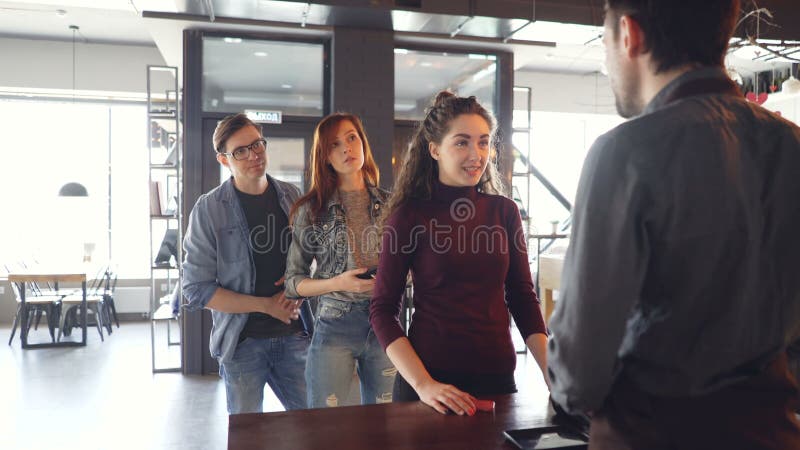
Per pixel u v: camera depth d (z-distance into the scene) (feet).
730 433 2.58
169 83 26.58
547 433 4.08
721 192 2.54
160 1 14.90
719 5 2.78
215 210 7.88
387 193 8.00
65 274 21.72
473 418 4.44
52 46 25.66
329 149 7.66
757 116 2.74
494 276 5.42
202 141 17.22
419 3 15.03
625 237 2.56
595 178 2.67
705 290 2.56
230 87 17.38
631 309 2.60
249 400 7.89
